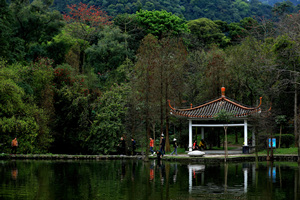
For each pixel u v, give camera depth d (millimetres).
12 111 30953
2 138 31234
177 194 12836
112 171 19828
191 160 26984
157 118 37219
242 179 16781
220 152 34094
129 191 13375
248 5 115625
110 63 54219
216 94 39469
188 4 110750
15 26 51406
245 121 32688
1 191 13188
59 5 99938
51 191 13250
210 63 39750
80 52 59531
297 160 29359
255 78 40969
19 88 30844
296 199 12062
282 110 41094
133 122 35500
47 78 36844
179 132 40594
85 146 36438
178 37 58750
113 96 35625
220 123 33688
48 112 35531
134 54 58875
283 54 36594
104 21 69312
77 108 36062
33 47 51562
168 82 35844
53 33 54594
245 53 41562
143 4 96062
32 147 31859
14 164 23766
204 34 69812
